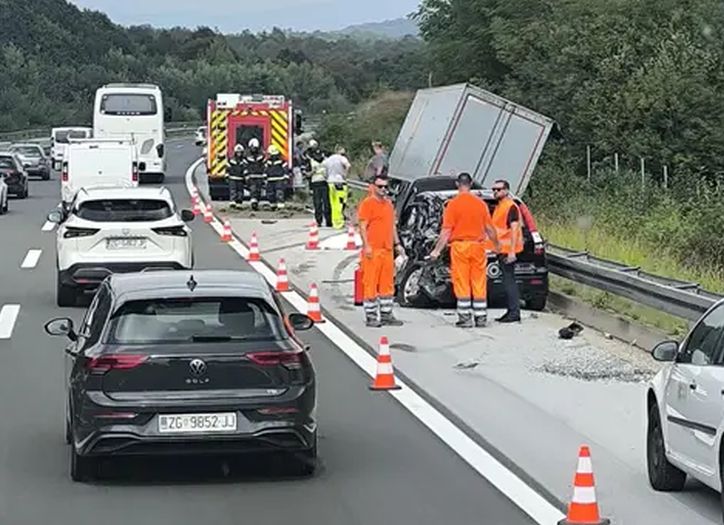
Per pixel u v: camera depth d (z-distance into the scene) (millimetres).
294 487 10453
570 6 47688
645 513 9555
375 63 158375
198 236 34969
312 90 149000
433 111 33125
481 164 31375
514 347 17688
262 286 11078
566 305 21109
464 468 11070
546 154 43281
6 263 29156
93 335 10656
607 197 35406
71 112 121438
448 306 21781
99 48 146250
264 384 10375
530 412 13414
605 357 16797
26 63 124250
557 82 45688
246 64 157625
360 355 17156
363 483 10562
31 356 17188
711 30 43812
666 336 17094
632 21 46188
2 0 135375
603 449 11719
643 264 24844
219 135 46812
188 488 10430
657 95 41219
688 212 31266
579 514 9055
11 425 12922
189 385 10273
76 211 22312
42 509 9758
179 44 171250
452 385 14969
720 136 41000
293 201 46688
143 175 58312
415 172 32688
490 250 20375
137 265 21969
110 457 10859
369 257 19484
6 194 43906
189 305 10641
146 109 57969
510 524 9273
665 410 9969
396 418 13211
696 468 9367
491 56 56906
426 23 60656
